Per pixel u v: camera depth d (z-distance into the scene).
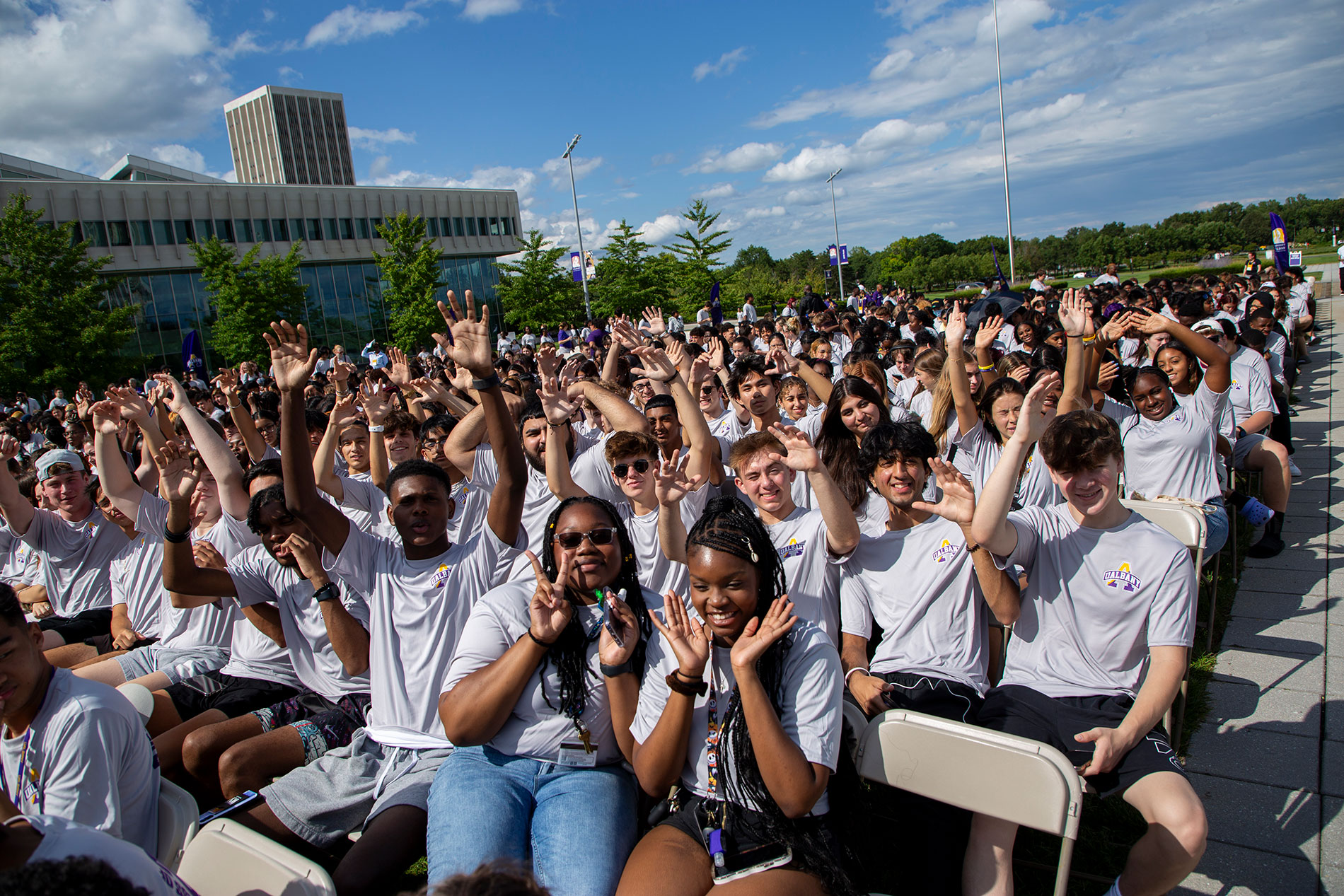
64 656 4.29
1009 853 2.32
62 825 1.71
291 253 34.12
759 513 3.36
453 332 2.81
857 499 3.71
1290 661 3.85
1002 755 2.10
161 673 3.52
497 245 52.56
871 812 2.98
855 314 14.42
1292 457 7.54
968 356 5.61
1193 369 5.04
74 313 26.94
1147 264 62.94
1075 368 4.17
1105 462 2.51
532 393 4.68
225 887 2.02
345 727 3.12
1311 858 2.62
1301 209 67.38
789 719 2.13
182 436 6.00
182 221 37.06
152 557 4.35
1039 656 2.74
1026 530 2.71
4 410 19.64
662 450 4.35
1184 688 3.10
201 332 37.28
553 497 4.06
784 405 5.33
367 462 5.27
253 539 3.95
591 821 2.25
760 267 69.38
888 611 3.02
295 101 129.12
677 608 2.11
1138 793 2.27
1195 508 3.45
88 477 4.92
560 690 2.44
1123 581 2.55
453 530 3.96
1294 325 11.77
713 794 2.19
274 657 3.51
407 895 1.42
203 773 3.03
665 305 45.84
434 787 2.43
